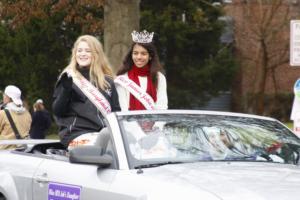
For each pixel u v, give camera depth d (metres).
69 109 8.43
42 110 17.45
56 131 34.44
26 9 19.81
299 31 12.89
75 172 6.93
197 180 5.94
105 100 8.25
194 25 39.38
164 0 38.94
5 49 37.56
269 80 47.69
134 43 9.27
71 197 6.83
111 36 18.75
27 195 7.62
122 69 9.35
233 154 6.95
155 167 6.46
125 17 18.70
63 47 37.56
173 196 5.76
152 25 38.09
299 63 12.93
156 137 6.92
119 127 6.94
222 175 6.09
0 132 13.11
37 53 37.62
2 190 7.93
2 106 14.21
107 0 18.78
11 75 37.62
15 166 7.97
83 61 8.52
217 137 7.17
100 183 6.50
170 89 39.84
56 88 8.36
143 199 5.93
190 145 6.93
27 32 36.94
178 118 7.38
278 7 37.28
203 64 40.50
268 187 5.78
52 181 7.18
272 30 37.34
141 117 7.23
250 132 7.44
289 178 6.12
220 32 40.59
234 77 42.25
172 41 39.03
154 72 9.28
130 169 6.44
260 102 38.00
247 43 43.94
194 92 40.47
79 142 7.84
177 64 39.91
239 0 42.56
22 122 13.14
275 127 7.78
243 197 5.56
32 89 37.25
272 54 38.75
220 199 5.56
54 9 19.91
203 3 39.69
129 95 9.01
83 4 19.02
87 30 20.41
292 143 7.46
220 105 46.41
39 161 7.69
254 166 6.56
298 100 12.50
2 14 20.45
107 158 6.53
